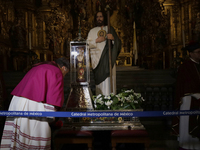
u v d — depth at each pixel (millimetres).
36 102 2783
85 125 3672
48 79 2816
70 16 19547
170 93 7250
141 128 3578
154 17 16203
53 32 16734
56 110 2803
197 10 12305
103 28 4754
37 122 2773
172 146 4031
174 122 3615
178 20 13875
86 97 3939
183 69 3549
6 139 2871
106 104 3789
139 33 18734
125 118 3701
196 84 3404
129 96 3900
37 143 2736
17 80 9453
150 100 7281
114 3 19016
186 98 3496
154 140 4207
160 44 15367
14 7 13961
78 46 4113
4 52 11750
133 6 18844
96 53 4645
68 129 3604
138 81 9094
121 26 18922
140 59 18344
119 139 3326
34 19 15320
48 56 16188
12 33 12977
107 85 4629
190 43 3559
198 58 3496
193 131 3352
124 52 18375
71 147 4215
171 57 13938
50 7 15938
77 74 4078
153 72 9758
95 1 19641
